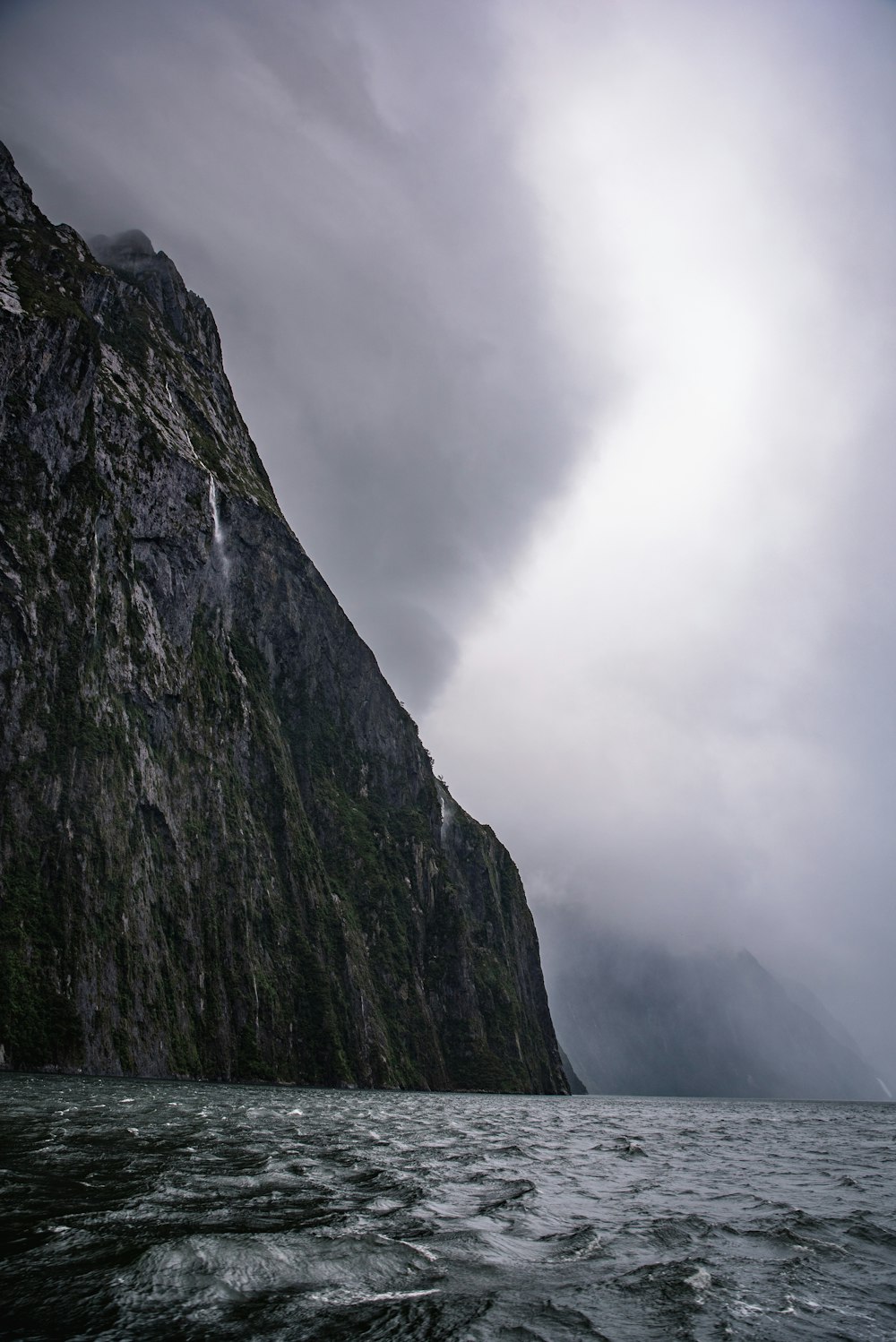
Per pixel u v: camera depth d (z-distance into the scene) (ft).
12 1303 35.04
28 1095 147.33
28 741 331.98
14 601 343.26
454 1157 98.32
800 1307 42.32
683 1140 156.15
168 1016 349.61
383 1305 38.34
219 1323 34.68
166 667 435.94
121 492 434.30
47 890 315.17
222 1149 86.74
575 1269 46.91
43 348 391.24
